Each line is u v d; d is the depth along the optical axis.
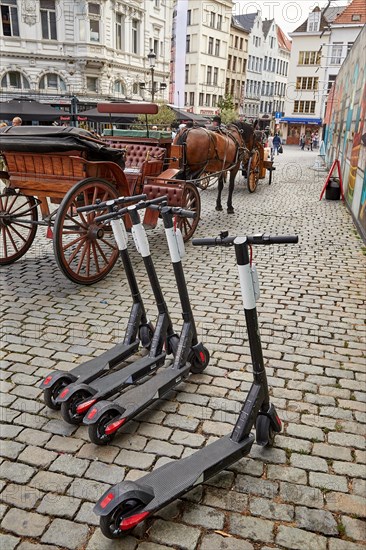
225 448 2.38
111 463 2.50
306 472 2.46
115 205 3.15
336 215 9.23
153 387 2.88
